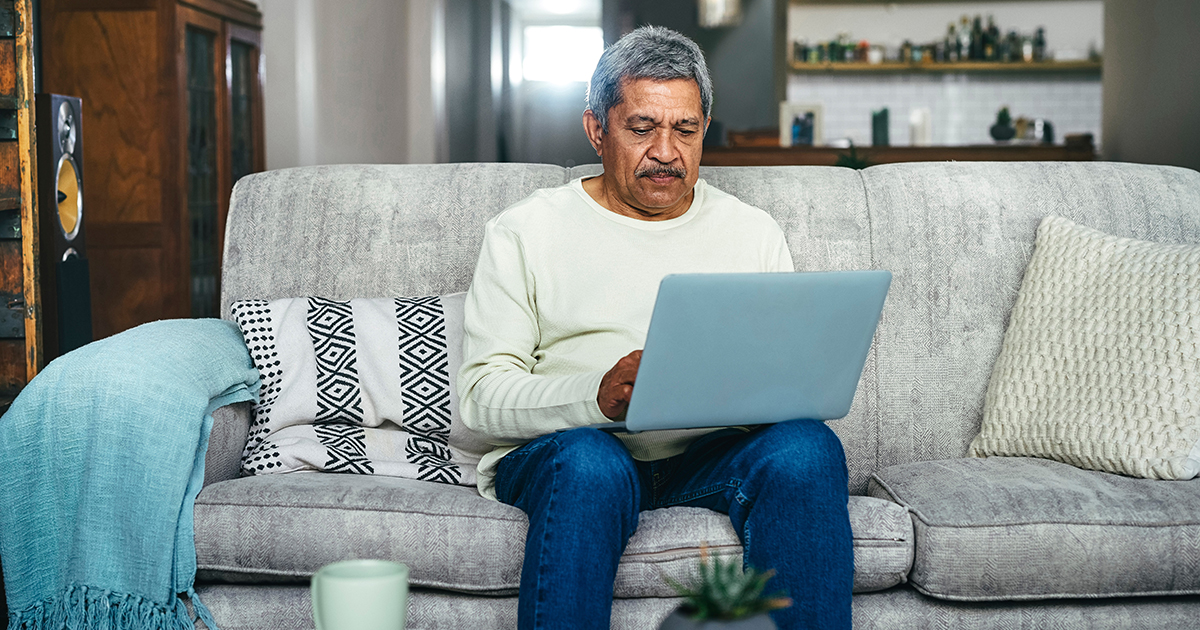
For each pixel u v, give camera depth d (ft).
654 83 4.91
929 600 4.64
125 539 4.49
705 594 2.49
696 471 4.77
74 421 4.54
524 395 4.55
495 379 4.71
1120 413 5.07
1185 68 16.26
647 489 4.92
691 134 5.01
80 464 4.53
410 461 5.31
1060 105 25.22
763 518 4.17
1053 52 24.79
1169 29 16.96
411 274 6.07
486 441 5.41
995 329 6.03
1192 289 5.09
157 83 11.57
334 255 6.08
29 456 4.54
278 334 5.45
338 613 2.67
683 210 5.33
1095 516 4.51
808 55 24.84
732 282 3.79
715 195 5.48
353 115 18.49
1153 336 5.11
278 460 5.10
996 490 4.70
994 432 5.63
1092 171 6.37
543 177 6.28
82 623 4.52
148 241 11.69
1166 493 4.66
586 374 4.42
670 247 5.18
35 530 4.54
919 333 5.99
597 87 5.10
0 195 6.98
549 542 3.92
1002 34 25.26
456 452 5.44
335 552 4.47
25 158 7.04
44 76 11.60
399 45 21.50
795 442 4.19
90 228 11.71
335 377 5.39
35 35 11.57
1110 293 5.42
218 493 4.60
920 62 24.47
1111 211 6.19
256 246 6.15
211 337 5.29
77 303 8.45
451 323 5.63
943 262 6.09
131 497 4.49
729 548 4.41
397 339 5.51
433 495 4.64
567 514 3.96
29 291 7.09
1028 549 4.47
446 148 25.52
